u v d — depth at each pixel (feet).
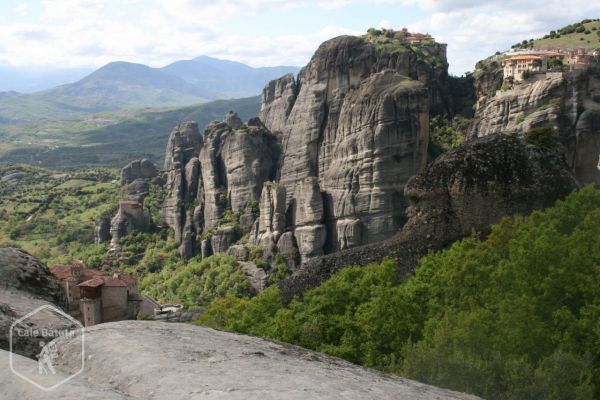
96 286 365.20
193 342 46.57
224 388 35.47
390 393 40.70
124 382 37.73
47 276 72.64
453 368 89.10
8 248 73.15
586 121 415.03
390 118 478.59
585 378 88.74
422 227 196.75
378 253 201.77
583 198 160.56
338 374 44.42
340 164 512.63
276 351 49.24
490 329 104.32
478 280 130.31
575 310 108.78
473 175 190.70
